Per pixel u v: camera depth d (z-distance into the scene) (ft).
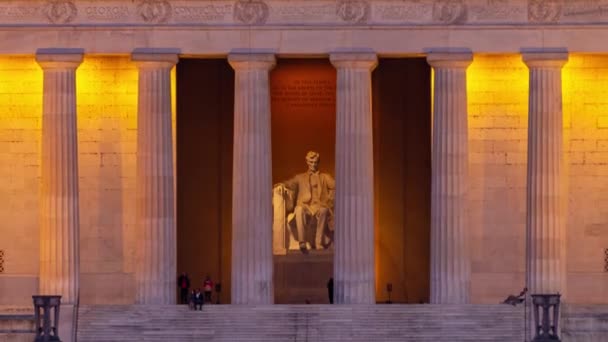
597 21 428.97
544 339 391.04
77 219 433.48
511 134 444.55
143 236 430.61
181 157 465.88
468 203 437.17
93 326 415.85
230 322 414.41
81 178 446.60
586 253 445.78
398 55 432.66
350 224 428.15
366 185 428.97
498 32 429.38
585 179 445.78
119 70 445.78
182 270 465.88
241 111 430.20
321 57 438.40
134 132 445.78
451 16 429.79
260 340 409.90
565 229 438.81
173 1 430.61
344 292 427.74
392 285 464.65
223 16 430.61
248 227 429.38
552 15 428.97
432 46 429.38
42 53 430.61
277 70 463.42
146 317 416.26
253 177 429.79
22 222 447.42
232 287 431.02
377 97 465.47
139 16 431.43
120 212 446.60
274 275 457.68
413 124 465.47
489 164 444.96
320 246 458.50
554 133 429.79
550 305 392.68
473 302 444.14
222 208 466.70
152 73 430.61
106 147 446.19
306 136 463.42
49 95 431.84
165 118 430.61
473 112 444.55
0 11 432.66
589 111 444.96
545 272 429.38
